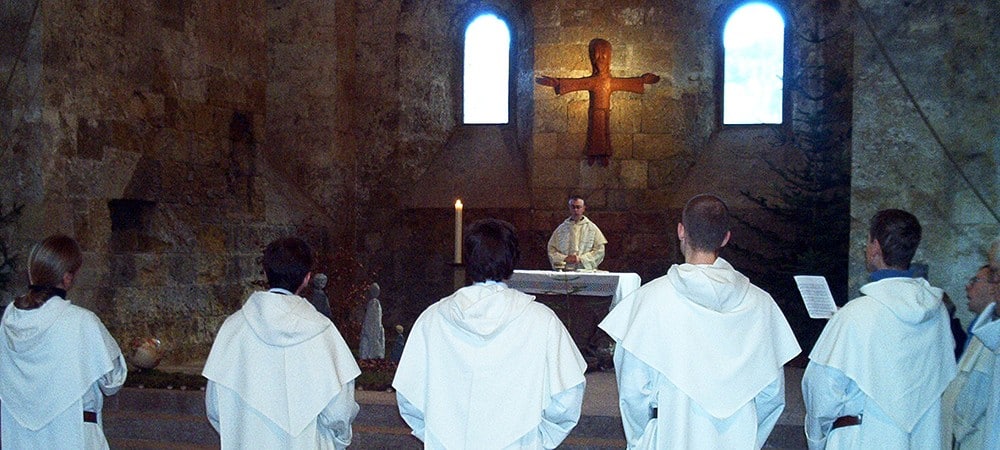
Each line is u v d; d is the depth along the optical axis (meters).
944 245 7.11
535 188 12.23
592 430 6.41
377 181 13.08
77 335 3.96
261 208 11.02
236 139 10.73
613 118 12.12
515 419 3.20
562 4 12.22
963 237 7.06
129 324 9.11
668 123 12.24
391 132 13.08
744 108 12.62
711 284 3.21
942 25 7.15
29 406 3.94
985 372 4.05
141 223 9.55
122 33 9.12
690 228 3.35
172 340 9.68
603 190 12.08
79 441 3.98
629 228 11.98
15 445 4.02
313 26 12.29
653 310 3.34
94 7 8.77
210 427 6.79
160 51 9.61
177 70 9.84
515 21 13.09
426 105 13.23
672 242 11.96
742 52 12.60
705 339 3.25
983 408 4.11
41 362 3.93
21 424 3.95
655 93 12.20
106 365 3.96
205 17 10.24
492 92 13.33
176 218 9.80
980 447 4.07
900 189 7.24
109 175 8.94
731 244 11.91
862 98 7.33
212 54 10.36
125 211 9.41
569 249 9.41
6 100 8.31
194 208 10.05
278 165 12.29
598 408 6.68
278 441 3.71
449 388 3.25
